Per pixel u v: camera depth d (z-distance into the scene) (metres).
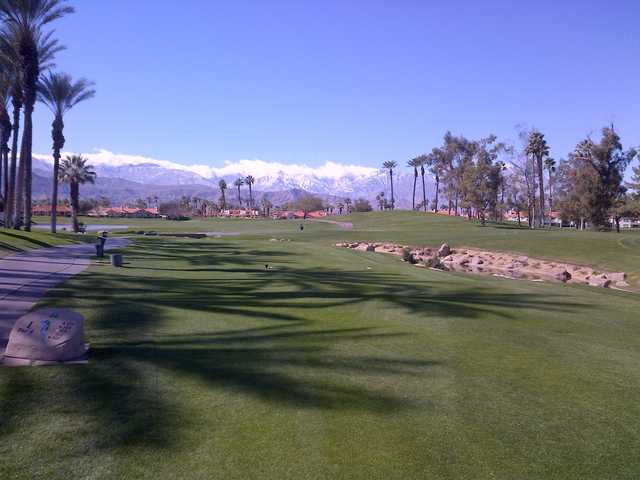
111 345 8.90
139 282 17.05
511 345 9.94
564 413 6.57
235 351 8.84
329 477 4.84
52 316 8.00
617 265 34.47
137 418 5.92
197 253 33.00
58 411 6.04
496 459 5.30
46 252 26.45
